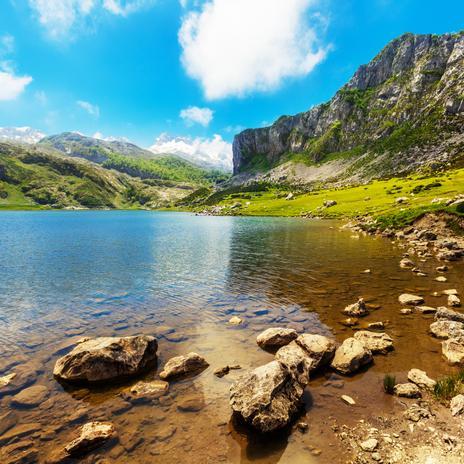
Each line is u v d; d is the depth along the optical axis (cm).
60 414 1168
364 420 1113
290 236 7306
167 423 1118
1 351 1697
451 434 1030
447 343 1627
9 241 6700
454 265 3738
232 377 1413
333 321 2066
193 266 3972
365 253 4706
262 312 2266
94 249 5534
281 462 938
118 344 1493
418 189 12575
